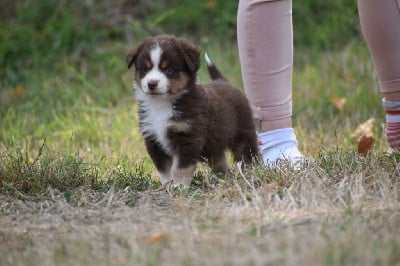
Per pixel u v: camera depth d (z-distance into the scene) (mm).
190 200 8000
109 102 14547
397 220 6730
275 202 7625
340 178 8602
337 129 12641
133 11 18172
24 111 14406
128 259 5957
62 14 17719
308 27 17594
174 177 9320
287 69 9703
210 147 9680
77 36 17156
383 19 9141
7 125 13492
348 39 17312
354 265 5531
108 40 17562
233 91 10250
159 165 9703
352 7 17797
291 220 6973
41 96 14805
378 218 6836
